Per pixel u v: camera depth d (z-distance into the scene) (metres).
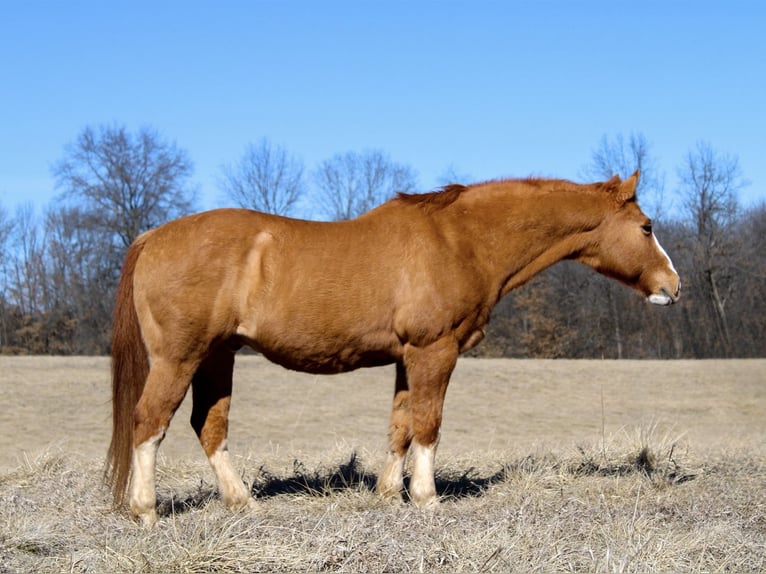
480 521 6.01
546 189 7.49
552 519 6.04
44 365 22.14
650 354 36.38
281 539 5.38
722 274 36.53
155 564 4.97
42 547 5.46
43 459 8.88
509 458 9.58
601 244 7.66
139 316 6.48
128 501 6.63
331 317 6.65
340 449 9.87
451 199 7.25
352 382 20.22
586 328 36.41
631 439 9.91
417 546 5.28
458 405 17.72
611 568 4.89
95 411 15.91
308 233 6.77
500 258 7.25
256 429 14.70
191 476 8.65
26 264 43.03
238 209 6.77
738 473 8.56
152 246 6.50
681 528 5.88
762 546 5.47
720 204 36.88
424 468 6.88
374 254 6.79
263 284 6.54
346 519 6.03
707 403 18.36
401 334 6.83
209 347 6.46
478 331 7.16
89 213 40.62
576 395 19.17
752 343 35.50
